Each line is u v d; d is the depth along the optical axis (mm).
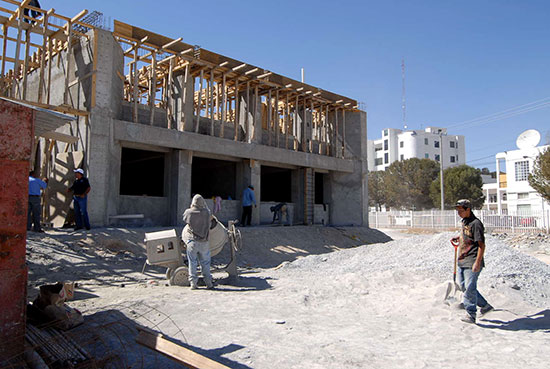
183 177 17016
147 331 3879
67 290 6898
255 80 19922
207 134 18969
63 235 11664
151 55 16953
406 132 77438
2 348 3564
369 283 8531
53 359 3844
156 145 16469
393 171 54500
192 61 17297
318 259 12773
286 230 18906
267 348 4652
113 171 14812
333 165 24469
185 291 8055
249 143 19781
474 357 4320
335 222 25500
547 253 17797
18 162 3785
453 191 47781
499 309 6336
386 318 6164
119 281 9102
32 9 13375
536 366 4051
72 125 14938
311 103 23891
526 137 44594
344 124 25797
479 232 5578
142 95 21641
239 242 9758
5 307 3615
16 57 13148
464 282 5848
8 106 3758
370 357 4352
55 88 16062
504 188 48156
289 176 25500
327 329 5512
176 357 3488
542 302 7031
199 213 8383
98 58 14391
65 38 14641
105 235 12242
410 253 11203
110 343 4562
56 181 14992
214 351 4539
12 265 3686
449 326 5516
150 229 14141
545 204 41281
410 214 38594
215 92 22938
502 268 8688
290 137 23375
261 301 7117
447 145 77812
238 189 20391
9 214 3689
